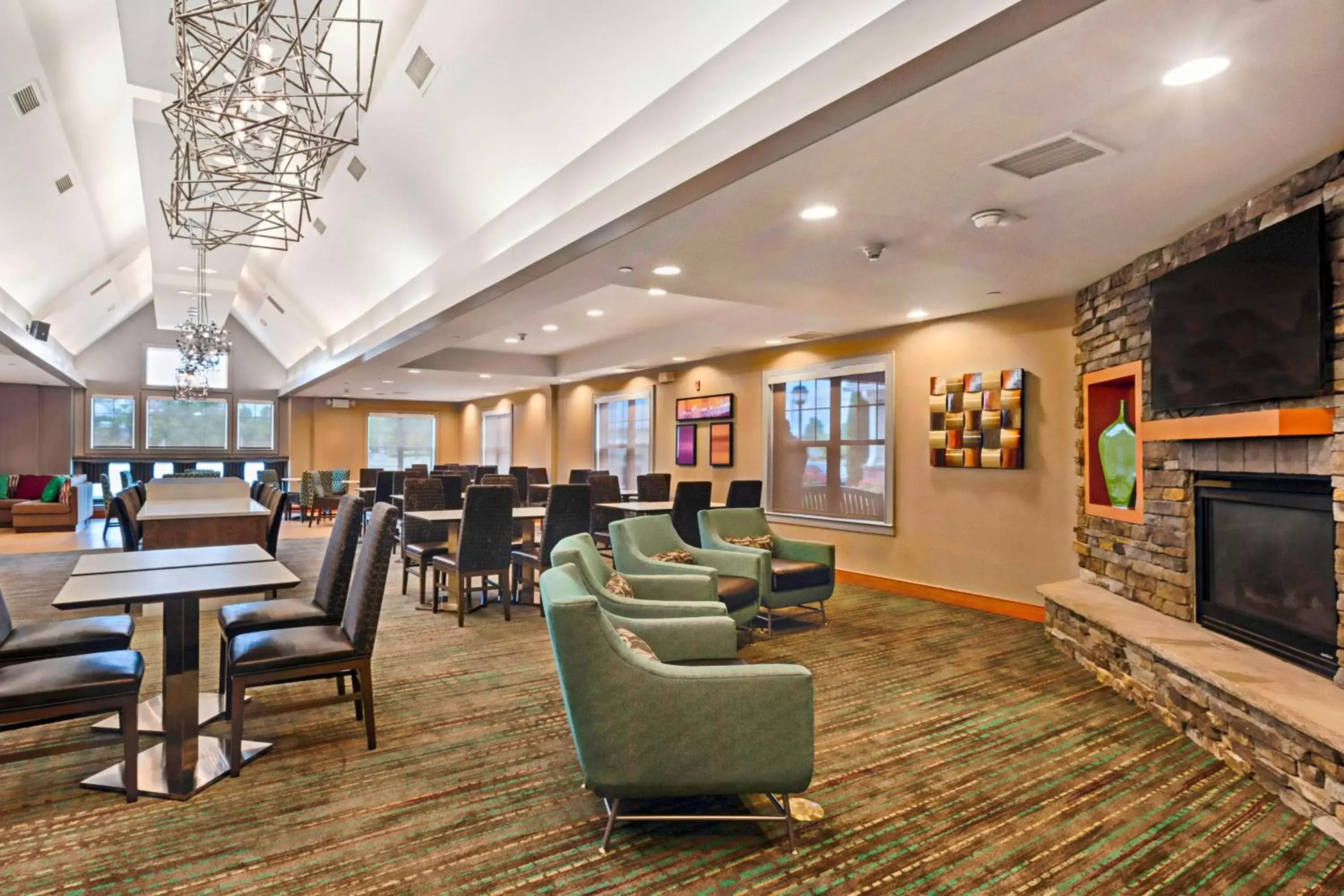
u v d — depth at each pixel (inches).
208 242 133.8
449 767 105.1
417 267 247.6
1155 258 146.8
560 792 97.7
